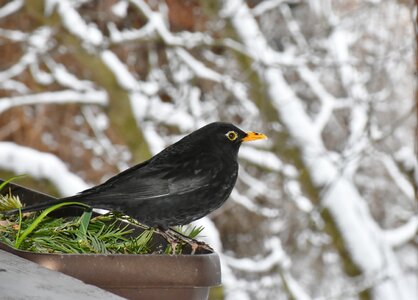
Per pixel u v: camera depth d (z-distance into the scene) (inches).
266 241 572.1
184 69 526.0
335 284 627.8
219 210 590.9
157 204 211.9
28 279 124.6
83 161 583.8
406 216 629.6
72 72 593.3
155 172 214.7
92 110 592.1
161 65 602.5
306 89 613.9
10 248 144.6
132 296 145.2
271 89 510.6
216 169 221.5
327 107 530.0
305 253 629.0
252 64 506.3
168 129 569.6
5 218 190.7
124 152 532.4
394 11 559.5
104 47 482.6
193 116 518.0
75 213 203.5
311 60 501.0
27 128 573.3
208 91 584.7
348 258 514.0
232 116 582.9
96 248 172.7
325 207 514.0
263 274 550.3
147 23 522.0
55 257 140.6
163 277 145.7
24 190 231.6
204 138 227.8
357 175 639.1
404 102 617.6
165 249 188.2
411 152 536.1
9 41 566.9
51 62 508.4
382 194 639.1
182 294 147.4
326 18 529.7
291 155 513.7
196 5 571.2
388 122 615.8
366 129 467.8
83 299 115.9
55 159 463.8
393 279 486.6
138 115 493.0
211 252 179.8
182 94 522.9
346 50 527.2
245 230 607.2
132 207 209.9
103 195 205.5
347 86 516.4
